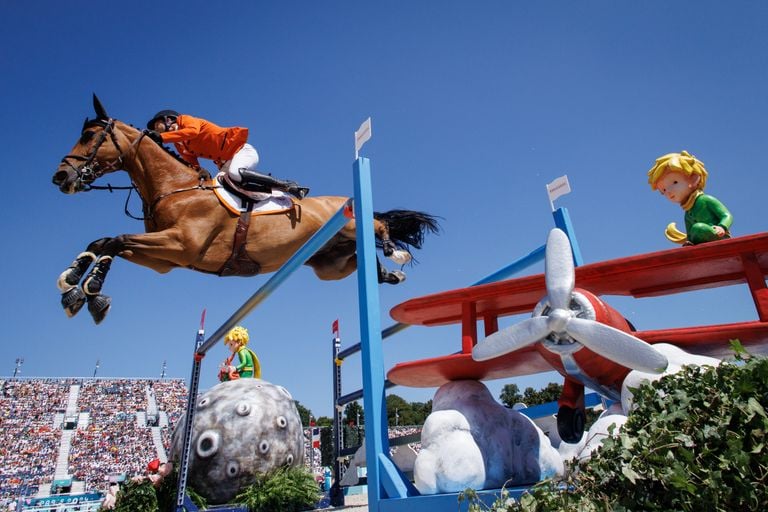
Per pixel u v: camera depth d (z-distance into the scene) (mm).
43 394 48062
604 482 1815
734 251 2557
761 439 1667
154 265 4809
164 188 4949
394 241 5992
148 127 5695
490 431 2832
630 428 1939
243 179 5129
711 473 1627
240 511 7227
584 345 2422
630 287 3123
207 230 4844
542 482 1945
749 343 2615
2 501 25016
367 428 2980
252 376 11289
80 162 4852
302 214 5332
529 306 3367
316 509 8094
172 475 7758
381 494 2826
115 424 44219
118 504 7449
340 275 6066
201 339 7516
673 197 3068
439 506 2486
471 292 3100
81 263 4219
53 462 35781
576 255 4504
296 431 8383
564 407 2736
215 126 5363
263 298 5078
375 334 3131
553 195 4730
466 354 2895
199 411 7977
